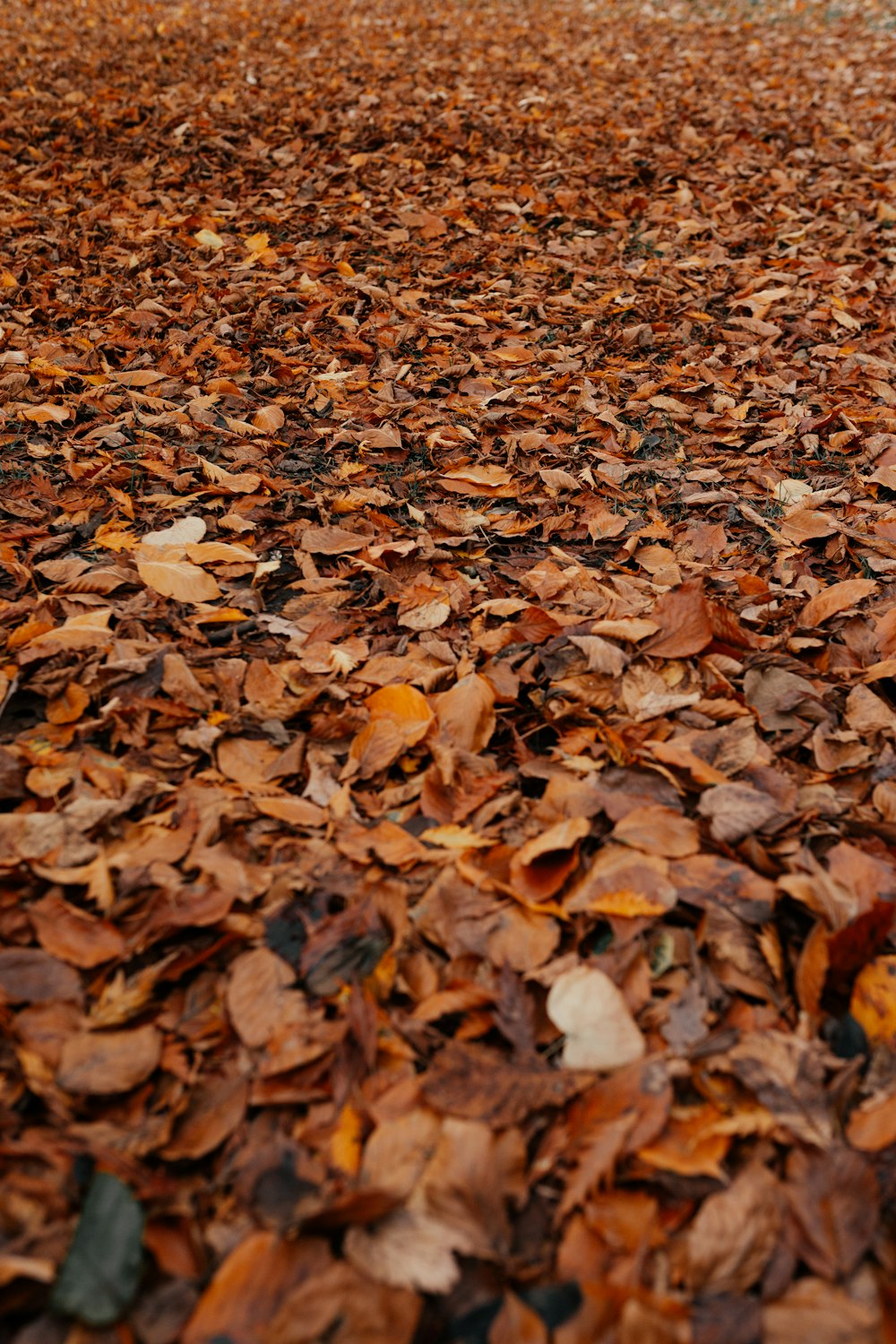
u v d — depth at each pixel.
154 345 2.12
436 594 1.39
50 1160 0.83
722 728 1.17
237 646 1.31
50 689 1.19
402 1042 0.92
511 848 1.06
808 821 1.09
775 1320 0.78
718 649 1.29
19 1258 0.78
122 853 1.04
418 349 2.16
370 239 2.78
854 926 0.94
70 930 0.96
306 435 1.81
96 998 0.94
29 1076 0.87
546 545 1.56
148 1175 0.83
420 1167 0.85
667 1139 0.86
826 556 1.53
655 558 1.51
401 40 4.90
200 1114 0.87
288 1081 0.89
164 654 1.23
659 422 1.90
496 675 1.25
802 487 1.66
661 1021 0.93
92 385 1.94
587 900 0.99
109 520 1.55
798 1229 0.82
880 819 1.12
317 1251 0.81
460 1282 0.81
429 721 1.17
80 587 1.37
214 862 1.02
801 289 2.47
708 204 3.04
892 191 3.12
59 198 3.01
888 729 1.19
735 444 1.83
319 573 1.47
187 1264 0.81
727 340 2.22
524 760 1.16
